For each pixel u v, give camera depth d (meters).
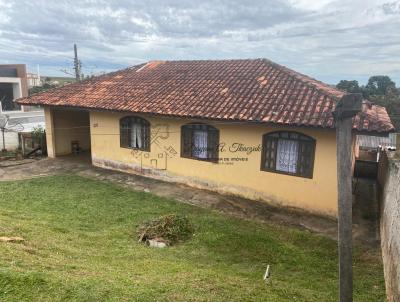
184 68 16.05
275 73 13.20
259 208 11.03
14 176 14.07
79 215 9.78
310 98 11.00
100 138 15.28
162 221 8.87
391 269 5.99
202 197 11.91
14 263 5.05
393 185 7.07
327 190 10.33
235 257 7.76
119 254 7.08
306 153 10.56
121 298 4.44
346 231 3.95
